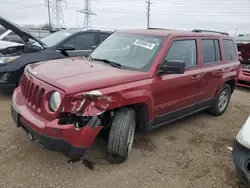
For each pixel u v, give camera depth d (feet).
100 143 13.10
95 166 11.30
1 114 16.14
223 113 20.34
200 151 13.67
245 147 9.73
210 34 17.35
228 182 11.16
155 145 13.79
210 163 12.55
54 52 20.98
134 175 10.97
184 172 11.60
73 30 24.13
